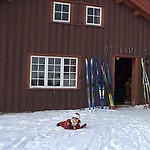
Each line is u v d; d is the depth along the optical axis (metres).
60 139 8.12
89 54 14.44
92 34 14.53
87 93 14.29
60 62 13.96
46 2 13.70
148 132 9.22
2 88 13.01
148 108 14.77
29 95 13.41
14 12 13.20
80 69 14.25
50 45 13.77
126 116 12.26
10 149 7.04
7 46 13.10
